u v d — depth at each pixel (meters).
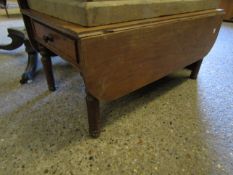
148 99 1.01
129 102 0.98
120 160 0.67
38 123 0.82
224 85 1.17
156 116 0.88
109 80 0.64
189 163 0.66
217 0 0.98
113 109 0.92
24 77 1.10
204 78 1.25
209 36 1.03
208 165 0.65
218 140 0.76
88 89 0.60
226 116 0.90
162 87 1.13
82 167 0.64
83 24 0.55
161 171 0.63
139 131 0.79
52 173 0.62
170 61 0.85
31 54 1.17
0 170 0.62
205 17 0.90
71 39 0.57
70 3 0.56
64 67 1.34
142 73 0.75
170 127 0.82
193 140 0.75
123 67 0.66
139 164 0.65
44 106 0.93
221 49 1.78
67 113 0.89
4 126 0.80
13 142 0.72
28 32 0.91
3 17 2.90
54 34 0.68
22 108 0.91
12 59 1.46
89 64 0.55
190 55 0.97
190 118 0.87
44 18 0.68
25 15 0.85
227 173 0.63
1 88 1.07
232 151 0.71
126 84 0.71
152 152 0.70
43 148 0.70
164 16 0.75
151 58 0.75
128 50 0.64
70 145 0.72
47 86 1.10
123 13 0.60
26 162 0.65
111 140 0.75
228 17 3.04
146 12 0.67
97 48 0.55
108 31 0.55
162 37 0.73
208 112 0.92
